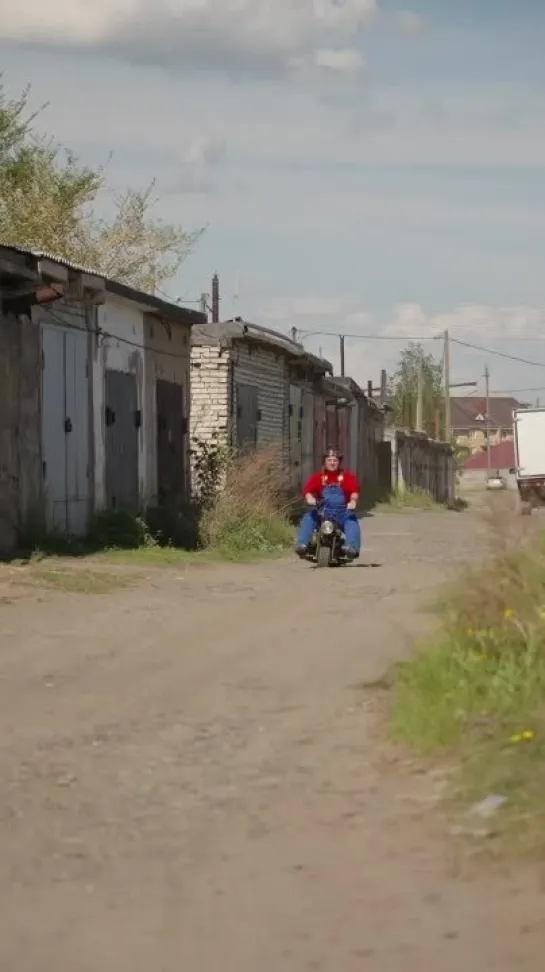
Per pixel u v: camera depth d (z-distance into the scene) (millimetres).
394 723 8898
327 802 7496
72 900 5926
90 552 21875
